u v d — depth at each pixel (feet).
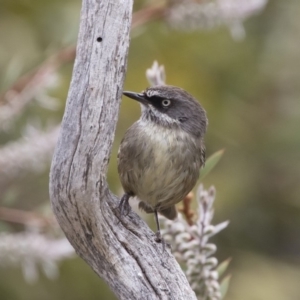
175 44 55.11
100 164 23.26
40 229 33.86
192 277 27.40
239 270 54.29
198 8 35.24
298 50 58.65
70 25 48.98
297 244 58.59
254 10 34.81
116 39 22.61
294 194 58.23
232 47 57.11
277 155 57.77
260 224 57.16
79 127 22.91
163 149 29.40
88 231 24.26
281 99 58.59
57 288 48.34
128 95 30.60
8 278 47.24
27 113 45.57
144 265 24.73
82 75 22.77
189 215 29.09
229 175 55.16
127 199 25.57
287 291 53.78
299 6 58.80
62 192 23.52
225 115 56.29
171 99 30.30
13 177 33.27
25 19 51.75
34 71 36.24
